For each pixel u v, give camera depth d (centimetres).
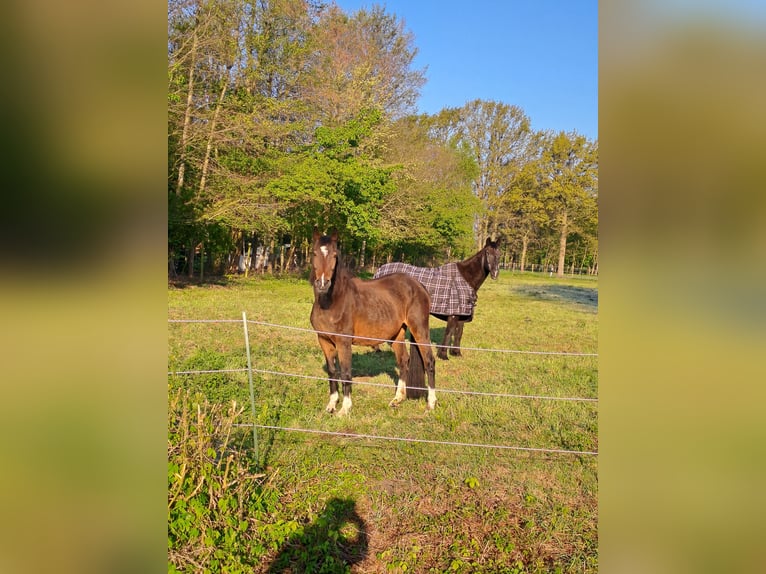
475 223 3269
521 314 1333
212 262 1827
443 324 1142
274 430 418
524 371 669
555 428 459
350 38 2480
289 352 704
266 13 1727
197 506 259
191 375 472
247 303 1189
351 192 1828
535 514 324
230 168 1661
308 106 1931
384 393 561
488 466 385
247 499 295
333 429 445
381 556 278
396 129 2383
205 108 1524
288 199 1675
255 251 2088
